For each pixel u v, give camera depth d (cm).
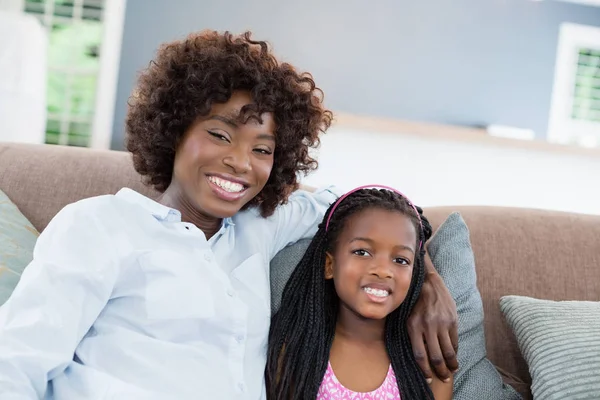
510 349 132
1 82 276
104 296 95
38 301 88
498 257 137
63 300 90
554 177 346
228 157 103
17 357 84
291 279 116
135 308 98
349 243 110
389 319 115
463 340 118
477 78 495
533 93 499
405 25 489
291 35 480
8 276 104
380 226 109
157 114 109
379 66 488
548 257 138
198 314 99
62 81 477
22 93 282
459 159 341
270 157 109
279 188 119
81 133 477
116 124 471
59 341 89
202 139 104
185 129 108
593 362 107
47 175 132
